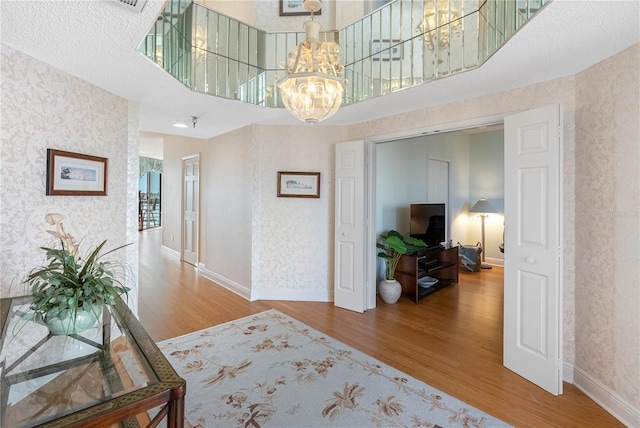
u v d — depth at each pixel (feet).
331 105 6.92
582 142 7.16
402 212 16.07
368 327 10.65
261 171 13.39
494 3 6.69
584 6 4.81
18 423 3.05
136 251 9.89
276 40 11.06
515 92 8.37
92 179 8.14
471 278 17.22
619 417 6.20
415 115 10.64
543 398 6.87
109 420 3.00
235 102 10.06
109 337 4.57
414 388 7.20
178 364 8.12
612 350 6.44
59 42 5.99
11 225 6.35
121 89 8.66
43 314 4.44
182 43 8.46
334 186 13.20
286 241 13.44
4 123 6.17
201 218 18.70
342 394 6.95
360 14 11.58
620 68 6.25
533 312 7.41
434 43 8.50
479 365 8.25
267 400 6.72
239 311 12.03
